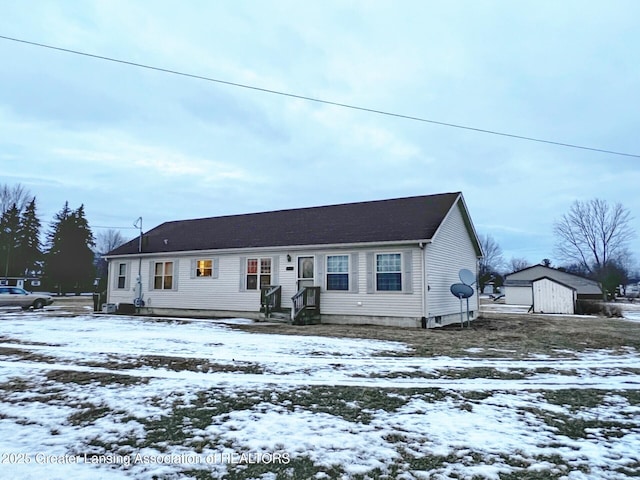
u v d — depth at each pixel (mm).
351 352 8445
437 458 3418
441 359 7840
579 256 48469
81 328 12359
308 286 15727
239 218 21203
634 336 11914
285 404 4910
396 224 15305
